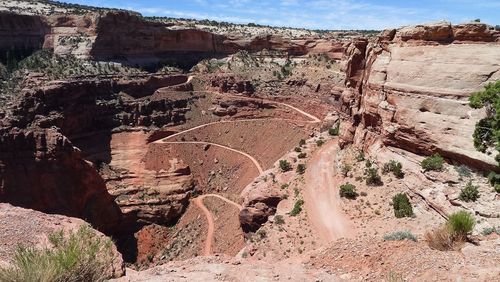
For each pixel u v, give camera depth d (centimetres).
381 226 3828
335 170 5741
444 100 4209
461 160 3931
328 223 4319
